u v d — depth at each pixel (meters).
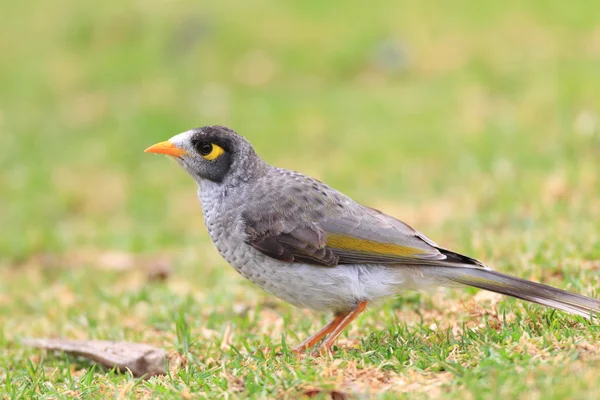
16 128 22.53
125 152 20.47
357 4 26.86
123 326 10.36
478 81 21.55
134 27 27.55
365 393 6.64
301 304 8.27
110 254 14.81
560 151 16.34
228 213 8.36
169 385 7.38
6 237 16.14
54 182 19.38
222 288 11.32
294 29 25.91
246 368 7.61
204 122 21.42
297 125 20.52
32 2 30.66
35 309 12.09
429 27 24.95
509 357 6.93
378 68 23.62
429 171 16.92
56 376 8.66
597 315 7.41
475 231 12.44
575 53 22.38
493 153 16.91
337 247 8.02
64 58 26.80
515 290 7.75
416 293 9.52
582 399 5.91
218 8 27.48
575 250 10.12
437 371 7.03
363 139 19.16
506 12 25.23
